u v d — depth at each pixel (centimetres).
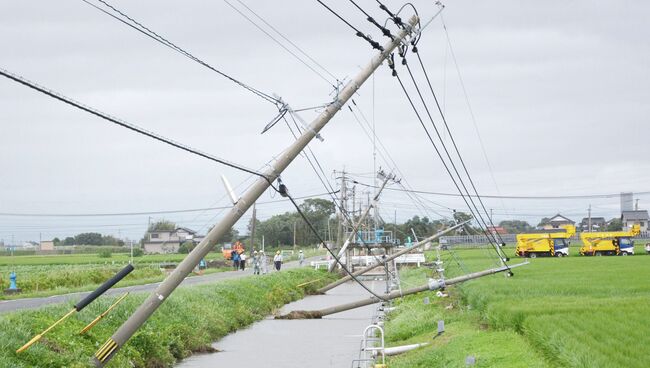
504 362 1903
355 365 2741
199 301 3684
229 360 2869
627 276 4375
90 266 7138
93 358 2038
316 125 2238
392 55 2438
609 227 18088
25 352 1936
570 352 1692
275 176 2148
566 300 2909
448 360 2162
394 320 3688
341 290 6638
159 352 2633
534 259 7812
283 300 5206
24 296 4088
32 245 19100
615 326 2080
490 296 3186
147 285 5112
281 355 2983
